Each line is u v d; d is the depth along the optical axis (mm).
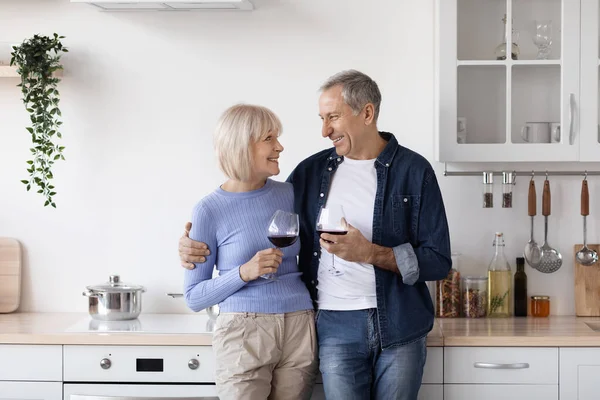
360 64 3283
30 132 3223
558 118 3057
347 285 2607
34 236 3355
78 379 2873
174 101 3320
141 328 2969
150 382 2859
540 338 2812
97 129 3334
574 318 3219
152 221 3344
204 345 2842
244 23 3295
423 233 2643
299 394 2588
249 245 2555
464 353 2822
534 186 3205
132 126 3332
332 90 2609
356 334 2578
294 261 2637
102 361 2855
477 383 2830
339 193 2701
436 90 3141
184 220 3338
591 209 3301
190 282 2586
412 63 3268
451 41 3029
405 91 3273
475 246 3311
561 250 3307
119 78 3322
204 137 3322
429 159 3287
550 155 3037
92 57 3322
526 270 3314
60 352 2871
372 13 3270
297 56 3293
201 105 3316
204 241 2561
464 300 3213
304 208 2762
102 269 3354
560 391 2826
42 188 3270
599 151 3031
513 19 3057
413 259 2535
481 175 3252
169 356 2852
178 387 2854
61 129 3342
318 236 2697
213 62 3307
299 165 2834
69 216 3354
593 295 3260
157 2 3066
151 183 3336
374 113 2650
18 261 3332
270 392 2609
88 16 3316
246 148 2486
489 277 3238
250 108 2527
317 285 2684
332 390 2559
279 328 2514
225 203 2572
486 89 3055
